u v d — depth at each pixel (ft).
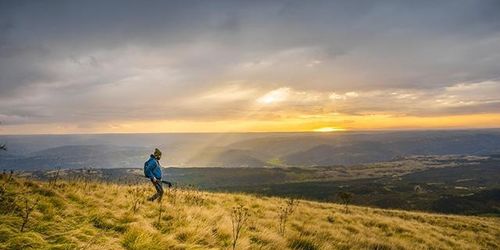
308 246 43.60
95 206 39.47
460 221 116.67
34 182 43.14
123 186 62.90
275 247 39.73
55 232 27.99
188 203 57.52
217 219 47.24
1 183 37.76
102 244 26.81
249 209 65.67
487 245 85.97
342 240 53.21
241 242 37.17
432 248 66.90
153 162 52.70
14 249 22.93
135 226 32.86
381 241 58.08
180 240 34.12
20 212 30.83
